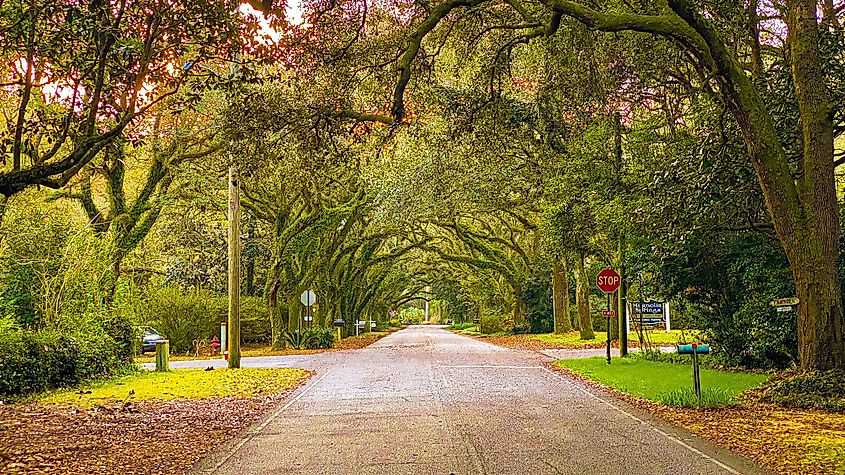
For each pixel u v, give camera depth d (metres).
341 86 16.27
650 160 21.20
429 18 15.05
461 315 108.19
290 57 15.70
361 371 22.88
